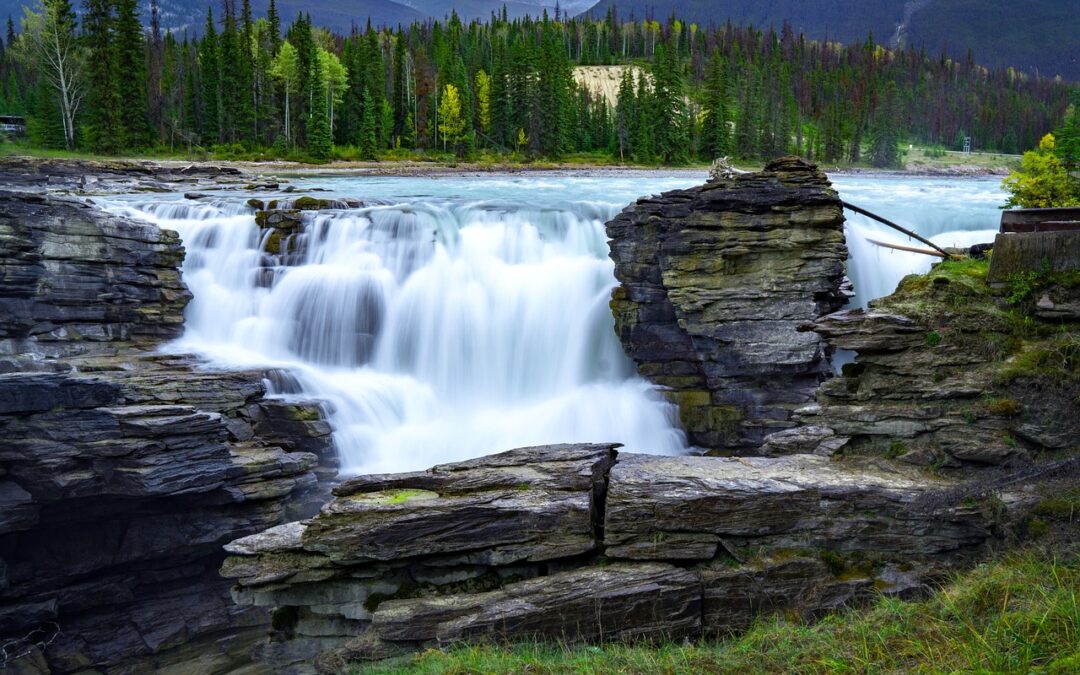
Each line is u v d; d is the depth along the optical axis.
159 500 16.69
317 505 18.61
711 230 20.05
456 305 25.00
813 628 9.73
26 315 20.12
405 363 24.81
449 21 159.88
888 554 10.89
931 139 131.75
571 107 110.44
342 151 97.12
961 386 12.09
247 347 24.36
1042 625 7.56
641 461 12.55
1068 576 8.87
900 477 11.48
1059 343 11.98
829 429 13.10
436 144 106.00
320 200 27.92
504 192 51.47
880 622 9.09
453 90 101.06
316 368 24.16
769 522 11.05
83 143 80.88
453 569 11.48
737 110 111.69
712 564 11.09
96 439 16.00
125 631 16.73
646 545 11.11
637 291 21.95
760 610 10.75
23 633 16.41
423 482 12.00
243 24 109.75
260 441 18.78
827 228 19.52
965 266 13.88
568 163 97.06
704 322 20.28
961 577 10.09
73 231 20.94
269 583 11.62
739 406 20.53
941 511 10.70
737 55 148.12
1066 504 10.32
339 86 100.88
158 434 16.27
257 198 32.19
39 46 83.88
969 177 86.81
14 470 15.90
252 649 15.90
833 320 13.16
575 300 24.31
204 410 18.42
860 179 77.56
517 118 105.81
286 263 25.78
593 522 11.55
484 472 12.12
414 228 26.11
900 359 12.61
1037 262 12.62
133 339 22.52
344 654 10.95
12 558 16.55
